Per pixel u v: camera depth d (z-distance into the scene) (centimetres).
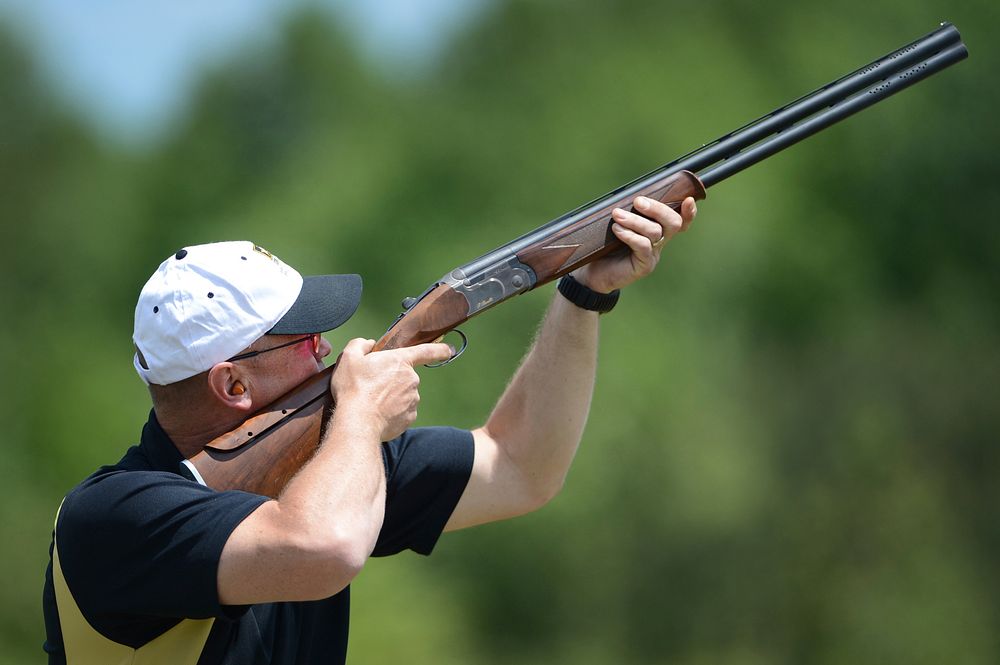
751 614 8675
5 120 12312
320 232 10181
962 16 10738
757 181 9906
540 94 10675
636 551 8688
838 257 10188
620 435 8681
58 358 10550
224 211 11806
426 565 8206
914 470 9181
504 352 8331
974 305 10312
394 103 11462
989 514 9075
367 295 9812
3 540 8750
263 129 12350
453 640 7931
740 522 8875
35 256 11675
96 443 9525
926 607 8356
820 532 8875
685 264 9494
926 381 9919
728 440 9062
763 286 9819
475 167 10362
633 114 10175
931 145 10569
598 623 8631
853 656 8350
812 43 10862
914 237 10531
